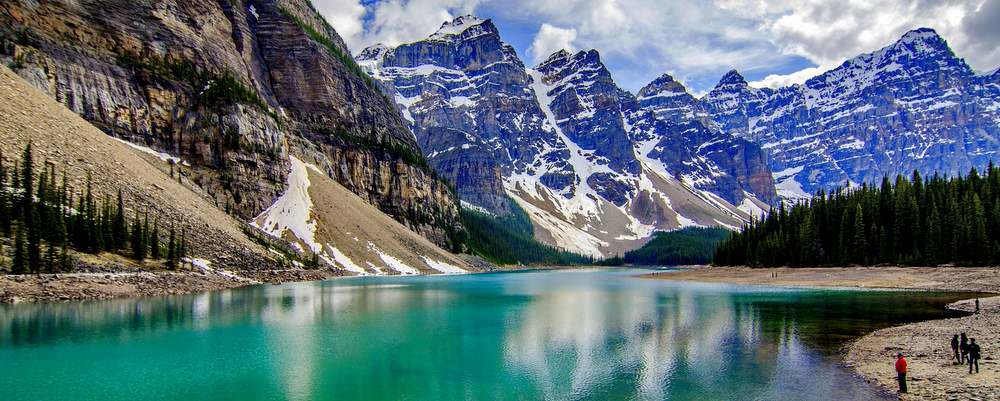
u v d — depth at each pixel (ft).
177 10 601.62
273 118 601.62
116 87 487.20
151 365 147.33
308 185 581.12
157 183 389.60
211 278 325.42
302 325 208.54
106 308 228.63
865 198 531.50
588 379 138.10
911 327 194.49
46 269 252.42
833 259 499.51
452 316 238.68
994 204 454.40
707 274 586.45
